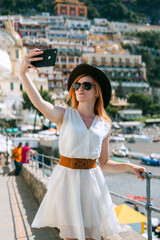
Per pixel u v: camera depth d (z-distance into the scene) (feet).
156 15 593.42
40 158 77.41
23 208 18.07
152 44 460.55
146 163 95.61
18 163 37.88
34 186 21.34
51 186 6.09
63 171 5.97
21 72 5.64
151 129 276.41
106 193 6.23
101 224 6.16
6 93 176.24
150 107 320.29
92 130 5.94
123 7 550.36
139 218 27.40
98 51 342.23
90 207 5.84
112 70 342.03
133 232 8.29
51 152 99.91
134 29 482.69
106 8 545.85
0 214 16.51
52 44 319.88
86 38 367.86
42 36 359.87
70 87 7.00
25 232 12.75
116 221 6.33
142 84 349.20
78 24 440.86
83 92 6.27
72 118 5.96
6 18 343.05
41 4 514.68
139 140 170.60
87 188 5.83
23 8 510.58
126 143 161.27
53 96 242.78
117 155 113.19
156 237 25.73
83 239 5.49
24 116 184.44
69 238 5.80
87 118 6.29
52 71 277.85
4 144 55.42
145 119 293.64
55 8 491.31
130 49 415.85
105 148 6.63
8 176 37.42
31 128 167.02
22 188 26.53
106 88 6.84
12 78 186.09
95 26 441.68
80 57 324.19
